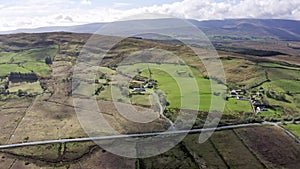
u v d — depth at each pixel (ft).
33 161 187.93
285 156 186.80
